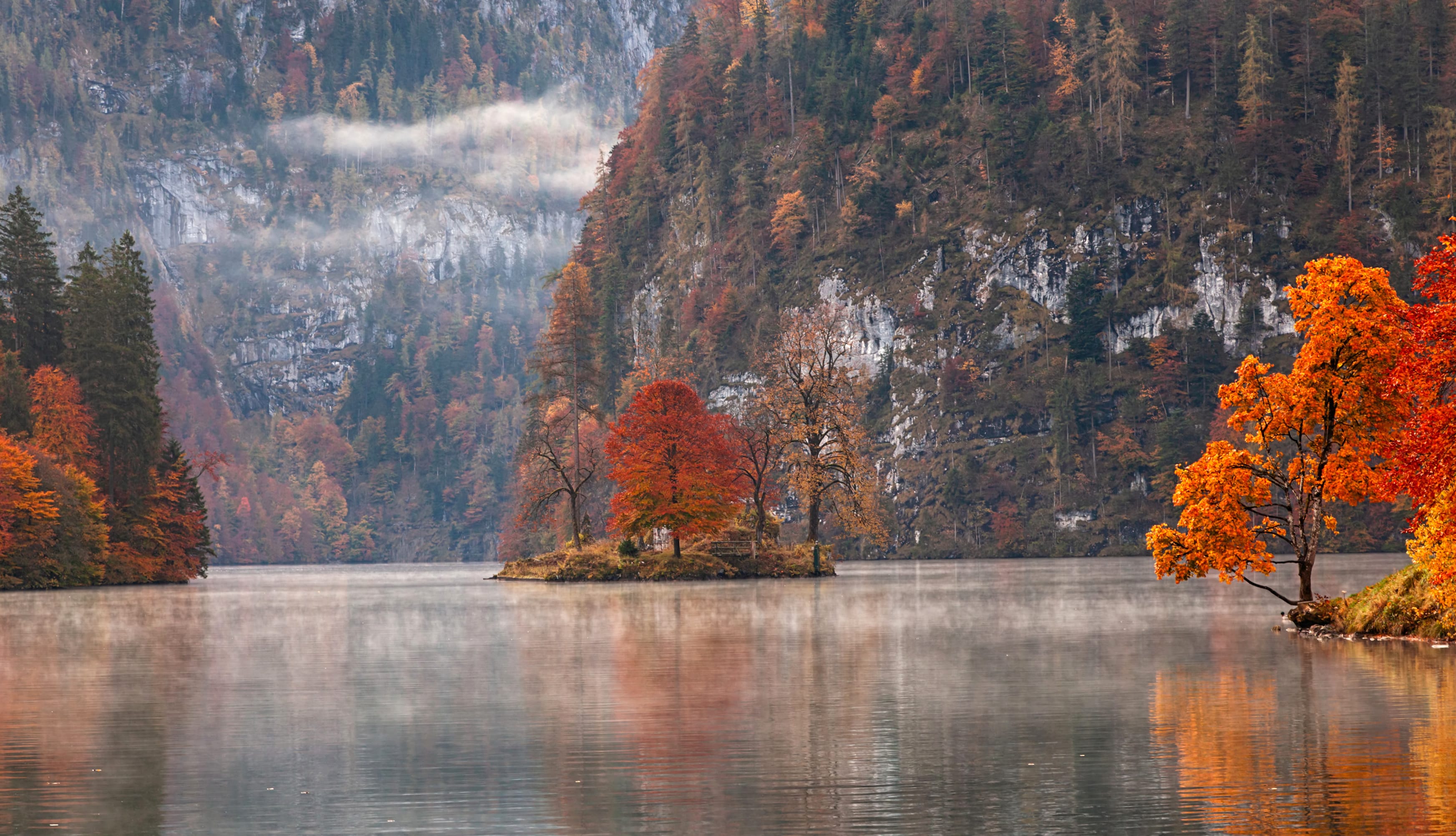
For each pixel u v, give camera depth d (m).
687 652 77.00
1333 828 30.55
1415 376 68.44
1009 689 57.50
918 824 31.94
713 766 39.72
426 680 63.53
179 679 65.50
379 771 39.53
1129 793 34.91
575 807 34.34
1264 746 41.47
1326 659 68.00
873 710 50.91
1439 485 66.94
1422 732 43.47
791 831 31.47
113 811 34.44
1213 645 78.50
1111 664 67.81
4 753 43.22
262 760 41.53
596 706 52.94
